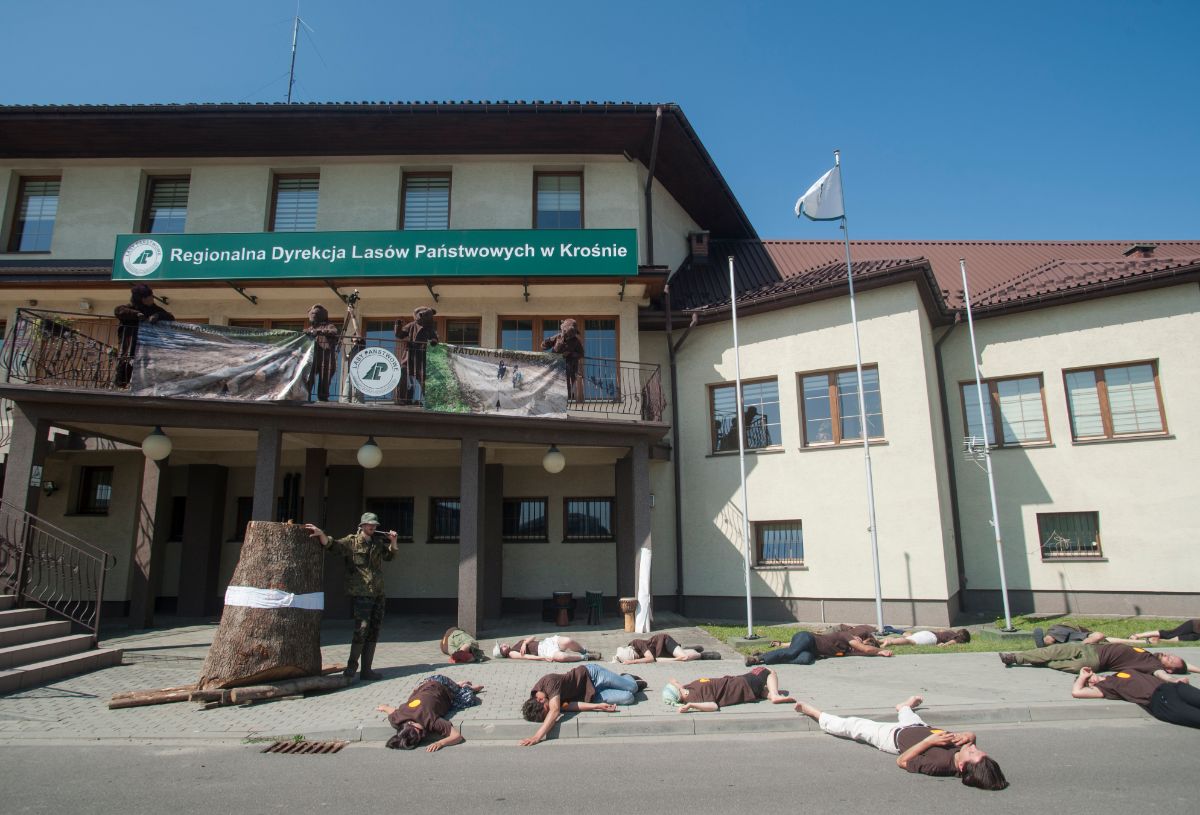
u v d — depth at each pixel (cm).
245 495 1641
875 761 596
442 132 1584
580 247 1452
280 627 828
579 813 482
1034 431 1537
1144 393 1441
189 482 1580
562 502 1688
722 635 1270
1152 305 1435
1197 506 1360
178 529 1631
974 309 1585
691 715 716
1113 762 579
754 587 1524
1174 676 854
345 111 1503
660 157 1730
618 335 1592
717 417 1638
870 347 1470
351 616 1523
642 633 1276
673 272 1869
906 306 1441
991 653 1081
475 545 1239
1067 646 935
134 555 1348
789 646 1038
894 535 1396
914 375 1416
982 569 1536
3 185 1638
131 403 1127
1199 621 1111
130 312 1188
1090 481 1459
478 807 493
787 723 704
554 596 1436
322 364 1229
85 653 938
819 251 2073
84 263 1581
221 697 768
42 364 1147
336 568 1536
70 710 743
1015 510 1524
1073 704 736
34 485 1097
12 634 887
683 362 1680
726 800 504
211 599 1554
